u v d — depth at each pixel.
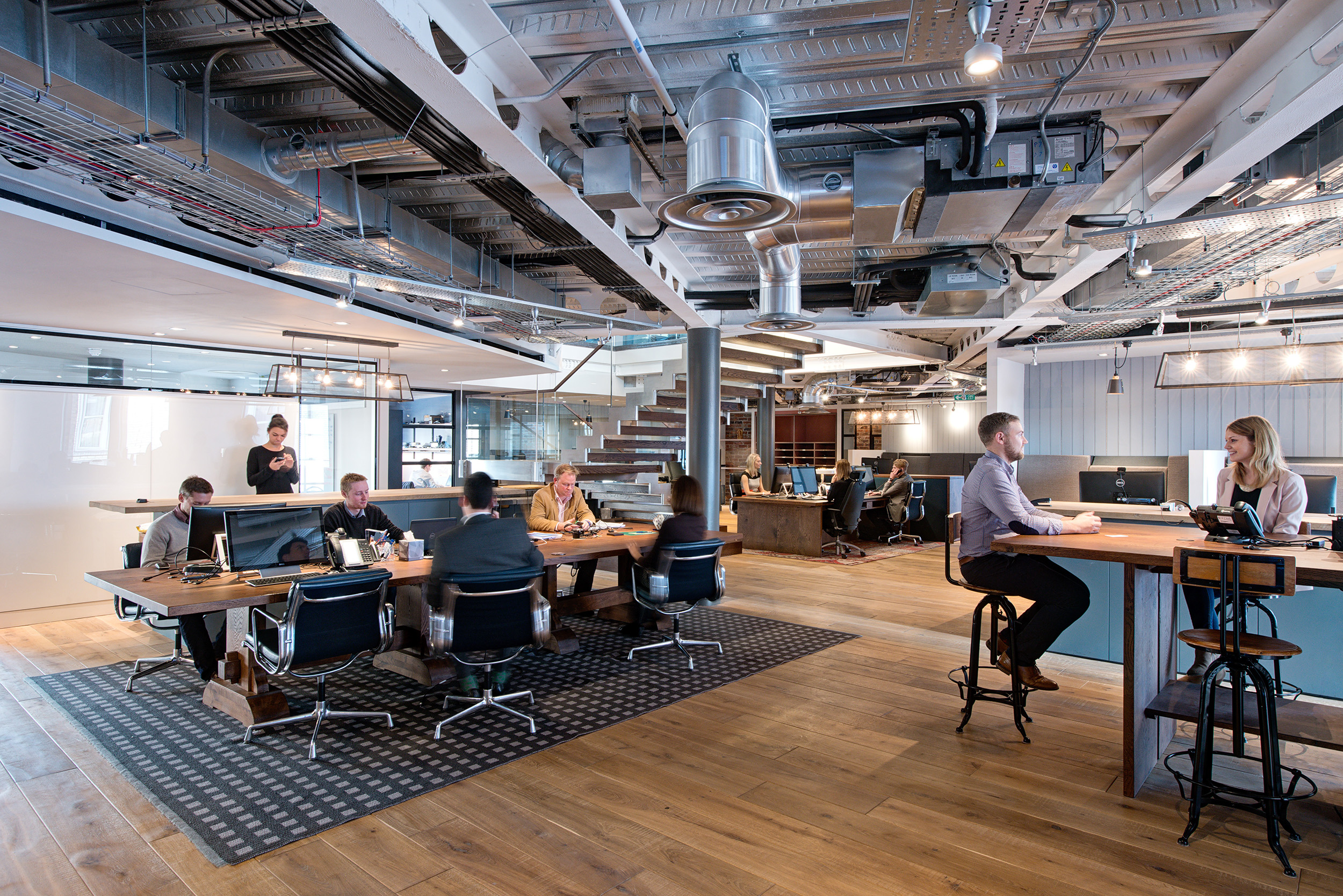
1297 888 2.05
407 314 6.30
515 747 3.06
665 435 10.28
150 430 6.21
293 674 3.12
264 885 2.07
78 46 2.37
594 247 5.04
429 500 7.47
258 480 6.44
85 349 6.12
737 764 2.89
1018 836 2.34
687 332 7.91
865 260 5.74
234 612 3.61
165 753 2.99
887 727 3.29
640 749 3.04
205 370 6.96
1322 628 3.64
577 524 5.16
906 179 3.59
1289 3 2.44
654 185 4.34
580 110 3.32
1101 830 2.38
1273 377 6.71
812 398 14.21
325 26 2.31
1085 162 3.41
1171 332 8.08
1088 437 9.96
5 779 2.75
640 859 2.21
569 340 8.28
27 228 3.39
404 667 4.09
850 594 6.40
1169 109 3.31
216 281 4.47
